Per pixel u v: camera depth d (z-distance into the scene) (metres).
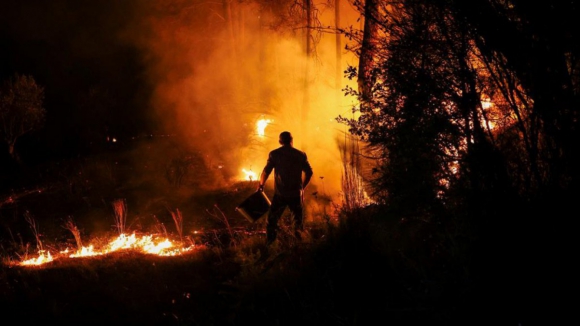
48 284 5.90
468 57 4.19
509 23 3.64
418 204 4.60
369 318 4.09
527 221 3.60
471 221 3.96
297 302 4.67
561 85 3.50
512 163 3.89
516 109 3.67
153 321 4.95
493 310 3.50
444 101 4.32
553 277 3.41
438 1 4.01
